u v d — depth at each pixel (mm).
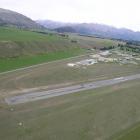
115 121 46625
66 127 41969
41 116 45156
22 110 46875
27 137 37312
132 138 40531
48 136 38406
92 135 40312
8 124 40562
